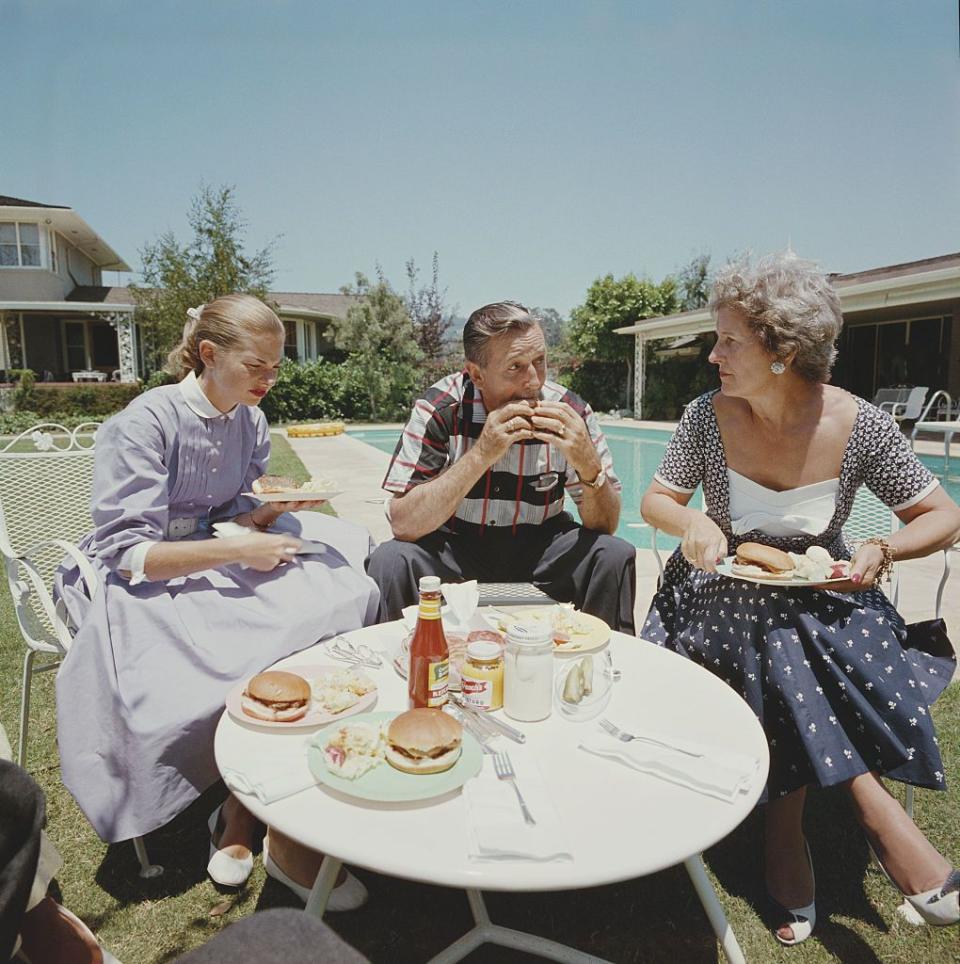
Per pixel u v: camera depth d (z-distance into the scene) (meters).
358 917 1.69
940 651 1.80
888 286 12.21
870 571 1.72
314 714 1.39
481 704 1.44
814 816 2.12
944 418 14.42
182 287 20.22
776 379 1.87
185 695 1.71
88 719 1.72
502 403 2.28
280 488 2.26
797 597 1.78
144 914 1.69
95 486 1.95
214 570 2.01
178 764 1.68
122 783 1.68
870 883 1.81
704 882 1.31
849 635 1.70
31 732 2.52
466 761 1.21
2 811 0.74
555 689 1.51
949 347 15.82
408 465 2.42
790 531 1.98
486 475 2.42
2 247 23.77
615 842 1.03
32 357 25.05
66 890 1.77
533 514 2.50
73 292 26.95
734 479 2.05
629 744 1.28
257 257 20.84
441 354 27.53
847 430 1.91
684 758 1.22
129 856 1.90
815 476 1.95
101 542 1.89
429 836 1.04
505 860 0.98
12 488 2.69
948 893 1.40
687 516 2.03
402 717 1.24
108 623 1.82
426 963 1.55
